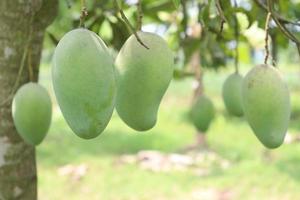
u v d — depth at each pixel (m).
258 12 1.52
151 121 1.03
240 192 4.75
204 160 5.79
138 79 1.00
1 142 1.38
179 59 2.18
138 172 5.42
